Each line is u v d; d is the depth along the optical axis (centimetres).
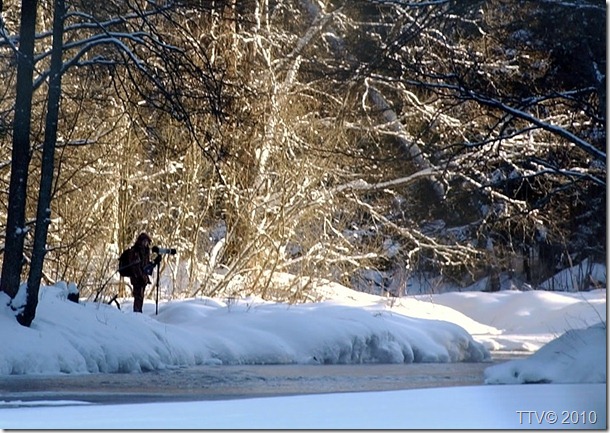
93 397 3569
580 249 10831
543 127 4769
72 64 4900
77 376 4453
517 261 11556
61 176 7050
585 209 10519
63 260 6900
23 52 4847
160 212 8062
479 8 4972
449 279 11319
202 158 8025
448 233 10488
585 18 4709
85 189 7344
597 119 4781
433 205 10294
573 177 5878
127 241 7831
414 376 4694
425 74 4803
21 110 4847
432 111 9031
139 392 3819
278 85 8375
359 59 5019
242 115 7994
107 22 5009
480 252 10012
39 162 6481
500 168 9400
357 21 8219
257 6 8481
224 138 8012
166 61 5106
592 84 4850
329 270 8450
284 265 8175
